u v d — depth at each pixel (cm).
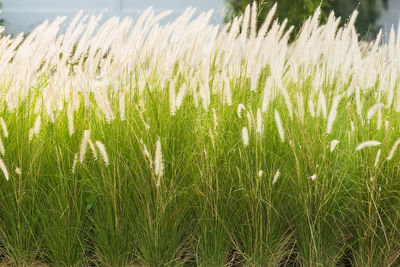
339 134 291
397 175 279
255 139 269
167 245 279
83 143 251
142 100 285
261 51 288
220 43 305
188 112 292
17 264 283
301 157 280
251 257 276
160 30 309
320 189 277
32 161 276
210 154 281
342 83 318
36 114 307
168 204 275
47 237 279
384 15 860
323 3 849
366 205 280
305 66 310
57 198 280
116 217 271
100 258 283
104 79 299
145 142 281
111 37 296
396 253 284
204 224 274
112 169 278
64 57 301
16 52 319
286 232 286
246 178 279
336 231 285
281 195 283
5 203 283
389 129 288
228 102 268
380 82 315
